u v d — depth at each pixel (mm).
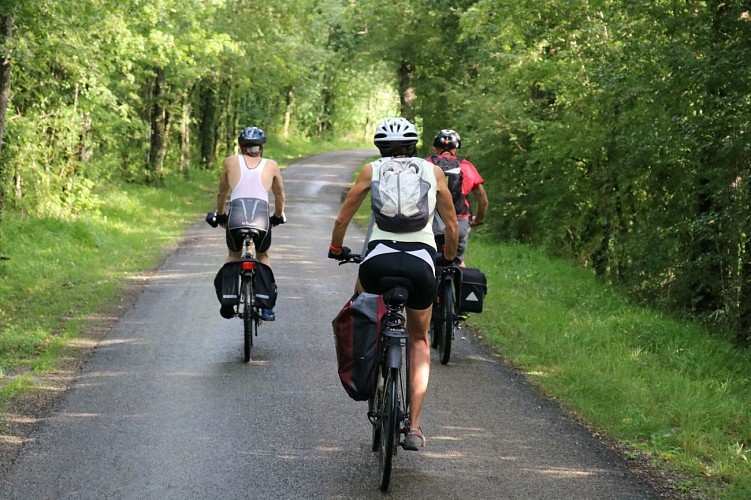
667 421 16250
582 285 35562
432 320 22375
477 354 22453
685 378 20000
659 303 35062
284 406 17188
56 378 19031
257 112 143375
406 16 90562
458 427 16141
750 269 28250
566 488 13117
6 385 18125
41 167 50062
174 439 15062
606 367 20734
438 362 21391
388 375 12664
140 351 21719
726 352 24047
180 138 104812
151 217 58750
